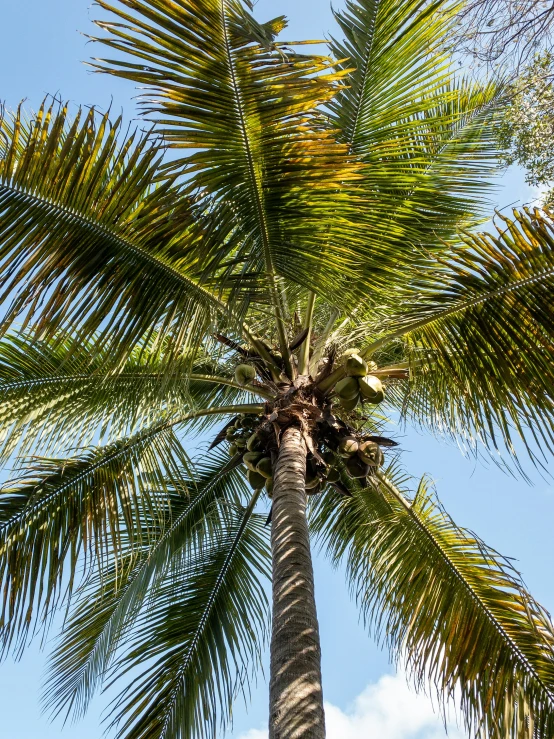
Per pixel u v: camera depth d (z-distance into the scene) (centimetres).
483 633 638
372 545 727
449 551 683
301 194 491
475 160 730
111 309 489
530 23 675
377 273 545
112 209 472
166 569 711
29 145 451
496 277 527
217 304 528
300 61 441
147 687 665
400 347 737
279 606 443
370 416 816
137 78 448
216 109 455
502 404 556
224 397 812
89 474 650
